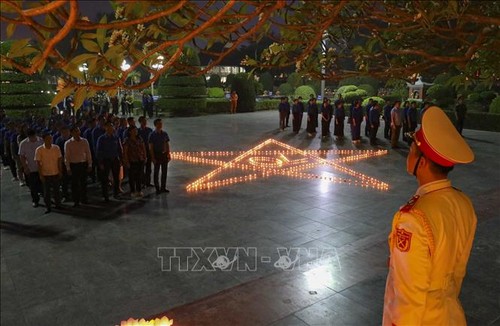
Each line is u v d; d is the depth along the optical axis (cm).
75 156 932
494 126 2162
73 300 550
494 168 1341
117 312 520
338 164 1420
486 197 950
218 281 598
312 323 466
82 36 152
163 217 876
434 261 201
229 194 1057
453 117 2312
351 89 3209
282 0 165
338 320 471
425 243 198
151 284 590
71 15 125
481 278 555
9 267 646
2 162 1473
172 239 754
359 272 590
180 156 1555
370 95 3316
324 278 573
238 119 2839
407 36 304
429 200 210
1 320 506
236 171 1321
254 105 3359
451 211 208
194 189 1105
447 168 214
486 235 704
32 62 145
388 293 226
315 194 1056
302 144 1811
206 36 180
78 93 160
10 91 2269
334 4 233
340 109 1939
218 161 1470
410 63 324
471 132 2145
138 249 711
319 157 1537
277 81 5162
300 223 838
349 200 1002
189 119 2848
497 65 291
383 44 280
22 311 526
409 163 227
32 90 2323
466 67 297
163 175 1064
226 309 500
